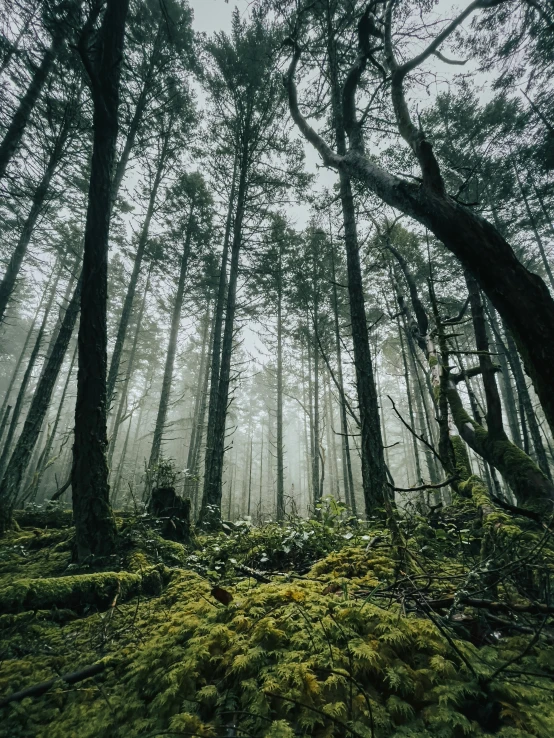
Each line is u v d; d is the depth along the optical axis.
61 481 22.06
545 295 1.64
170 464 6.71
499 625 1.82
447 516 4.79
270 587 2.18
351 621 1.65
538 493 3.94
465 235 1.78
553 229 11.81
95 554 3.26
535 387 1.67
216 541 4.23
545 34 6.64
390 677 1.28
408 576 2.02
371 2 3.56
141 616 2.20
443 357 3.79
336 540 3.67
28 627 2.06
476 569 1.99
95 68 3.98
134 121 10.13
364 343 5.84
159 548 3.64
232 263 10.47
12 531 5.02
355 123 3.31
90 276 3.71
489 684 1.30
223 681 1.38
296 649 1.49
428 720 1.15
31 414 6.31
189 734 1.07
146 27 9.80
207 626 1.79
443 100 9.23
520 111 9.21
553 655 1.53
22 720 1.26
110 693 1.40
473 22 6.00
